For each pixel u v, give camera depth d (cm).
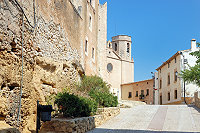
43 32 1016
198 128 1066
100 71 3431
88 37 2061
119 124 1192
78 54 1630
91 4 2378
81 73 1672
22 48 771
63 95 978
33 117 850
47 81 1021
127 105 2047
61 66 1219
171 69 3256
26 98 805
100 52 3506
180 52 2856
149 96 4109
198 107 1881
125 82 4522
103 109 1241
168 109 1809
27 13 837
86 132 939
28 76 830
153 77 4109
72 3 1616
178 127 1101
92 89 1523
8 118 664
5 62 661
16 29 734
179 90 2884
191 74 1944
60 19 1252
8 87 682
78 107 984
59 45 1221
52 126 841
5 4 668
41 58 976
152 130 1029
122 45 4869
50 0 1108
